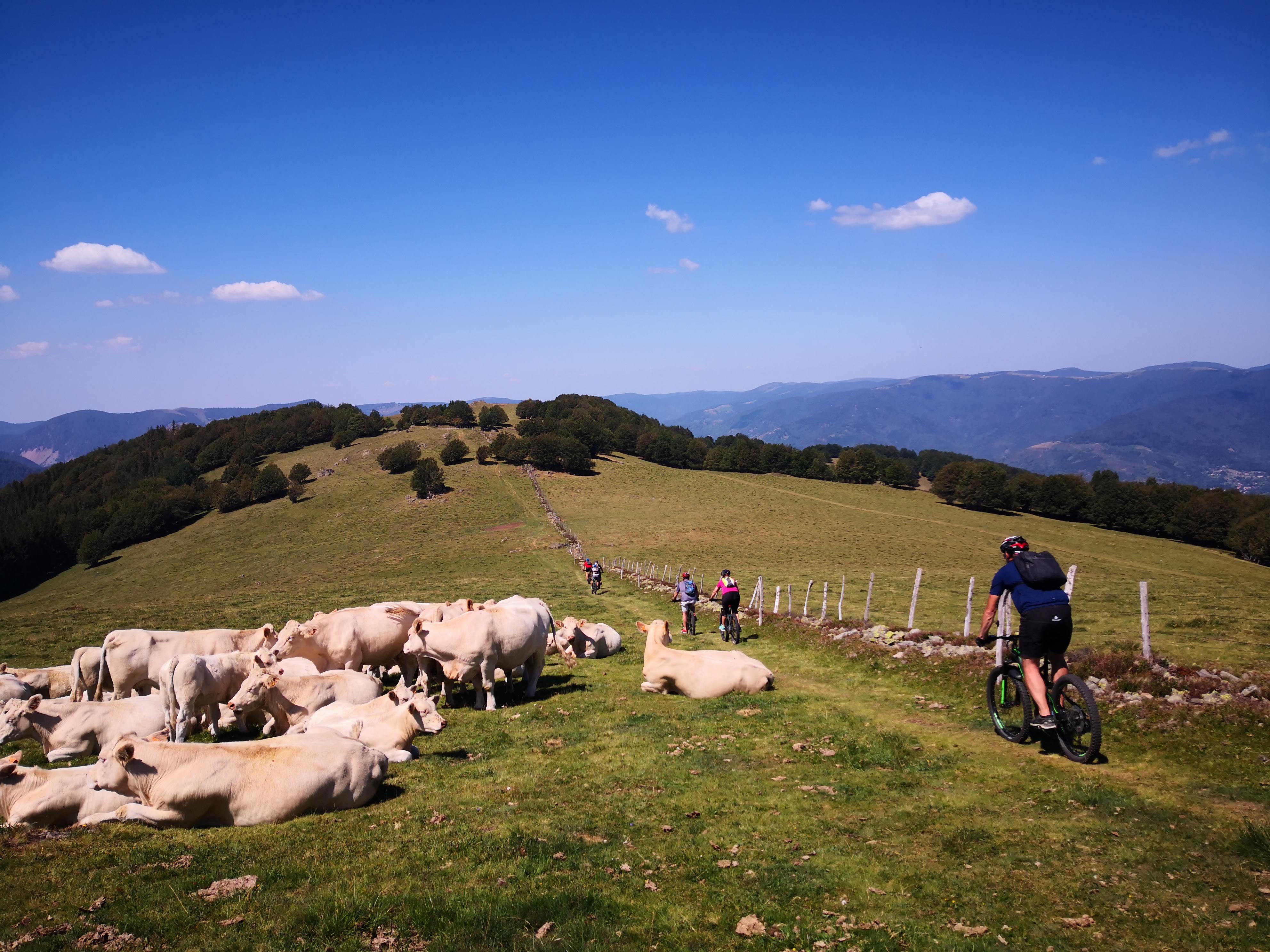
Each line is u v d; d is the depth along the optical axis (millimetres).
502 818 7664
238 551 101938
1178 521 101750
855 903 5645
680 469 144750
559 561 72375
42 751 11383
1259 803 6898
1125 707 9445
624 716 12328
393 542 97562
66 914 5523
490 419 166500
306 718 11188
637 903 5711
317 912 5469
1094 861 6016
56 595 92875
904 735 10000
